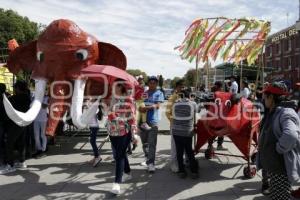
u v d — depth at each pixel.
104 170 8.62
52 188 7.29
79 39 7.98
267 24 8.35
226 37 8.66
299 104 6.91
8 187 7.35
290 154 5.00
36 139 9.86
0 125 8.56
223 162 9.28
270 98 5.27
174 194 6.87
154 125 8.30
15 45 11.20
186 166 8.60
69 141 12.24
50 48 7.80
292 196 6.26
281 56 54.88
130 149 10.25
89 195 6.87
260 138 5.40
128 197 6.73
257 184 7.45
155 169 8.66
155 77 8.46
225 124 7.35
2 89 8.56
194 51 9.25
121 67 8.90
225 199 6.57
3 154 8.74
